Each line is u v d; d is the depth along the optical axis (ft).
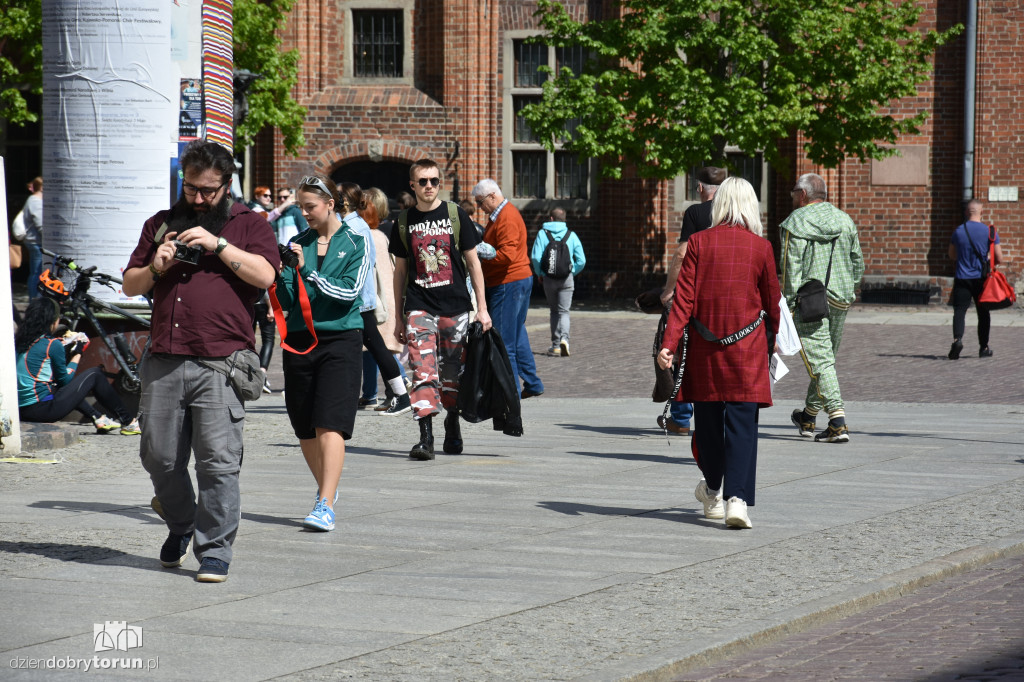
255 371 30.81
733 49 129.59
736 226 38.55
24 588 29.78
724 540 36.42
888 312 137.90
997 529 38.17
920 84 150.41
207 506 30.78
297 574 31.65
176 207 30.94
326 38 158.61
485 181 57.06
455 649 25.31
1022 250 148.25
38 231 97.55
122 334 59.72
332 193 37.88
